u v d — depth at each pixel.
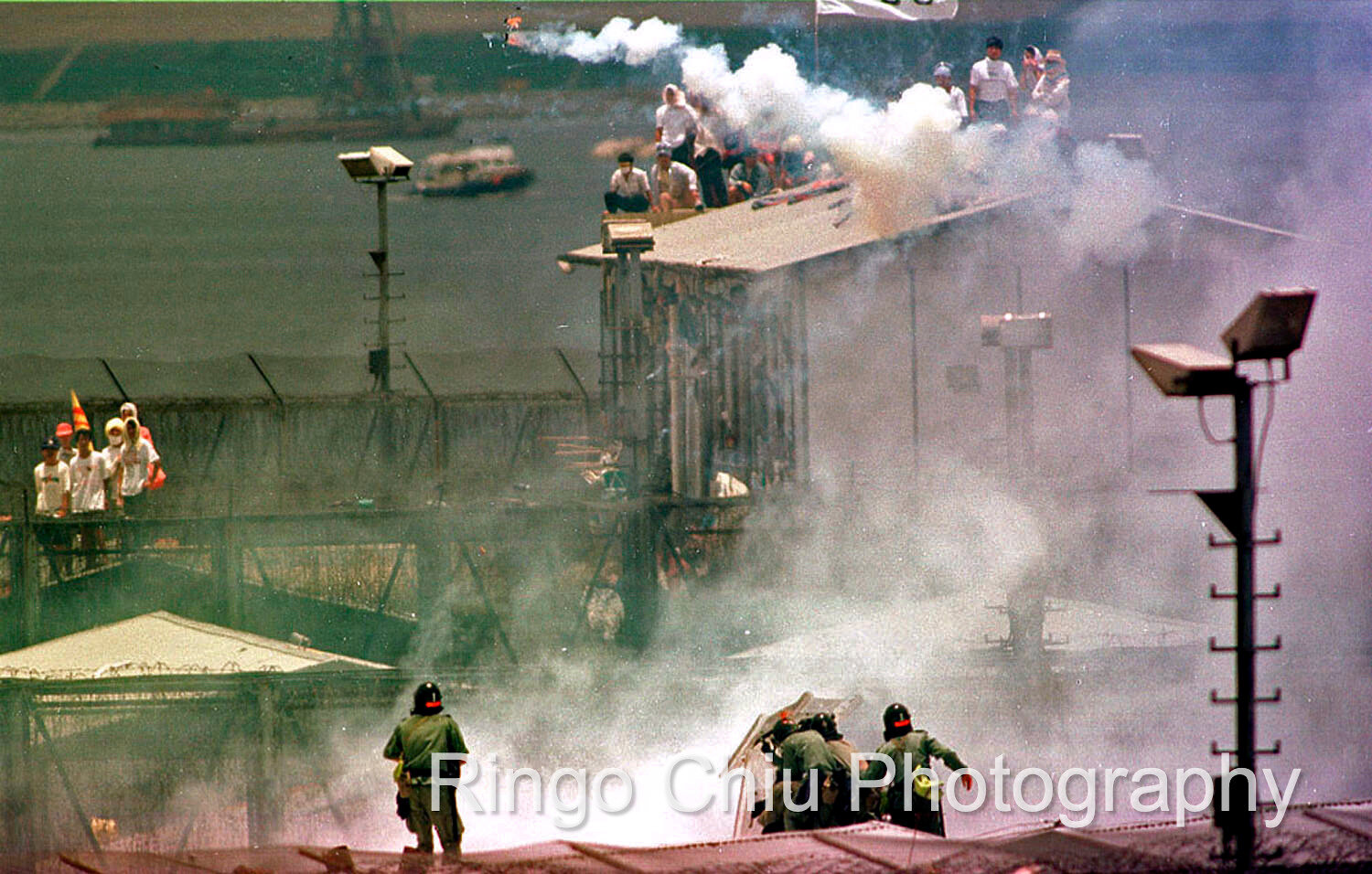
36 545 82.38
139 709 64.69
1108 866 33.75
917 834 37.56
